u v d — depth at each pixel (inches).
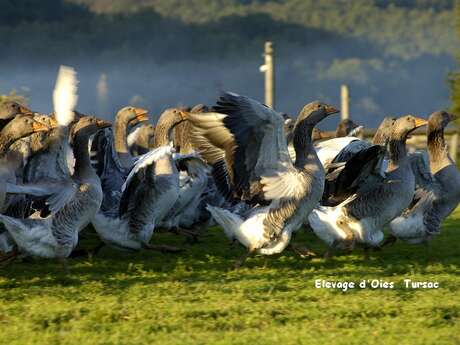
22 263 573.6
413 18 4707.2
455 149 1360.7
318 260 590.2
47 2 3454.7
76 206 531.8
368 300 461.1
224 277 525.0
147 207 603.5
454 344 386.0
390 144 600.7
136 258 602.5
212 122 539.8
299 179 547.5
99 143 650.2
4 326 412.5
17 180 583.8
